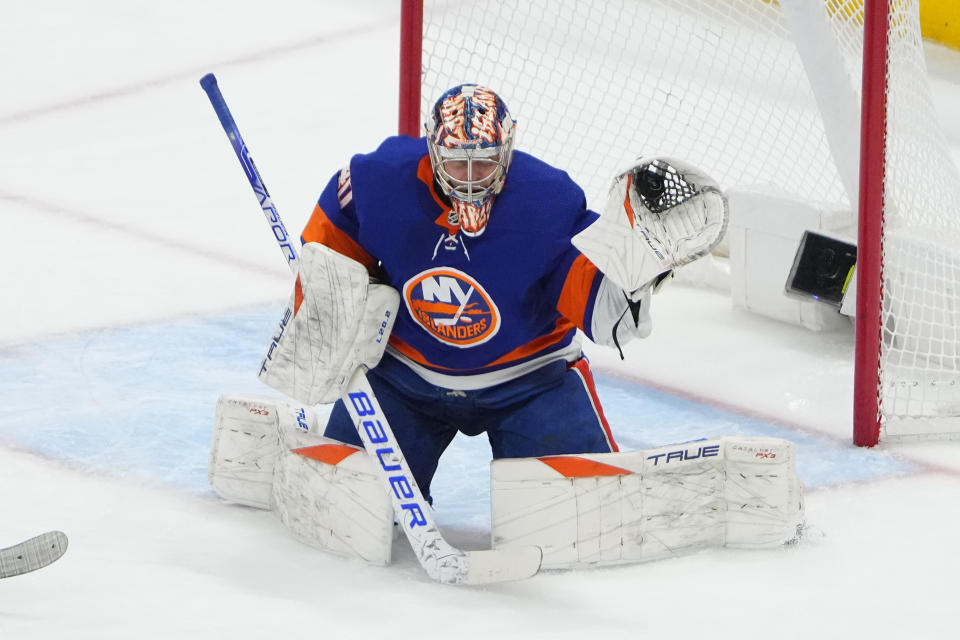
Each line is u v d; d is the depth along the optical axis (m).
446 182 10.61
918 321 15.58
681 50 25.34
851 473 13.79
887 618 10.56
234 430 12.35
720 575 11.23
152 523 11.99
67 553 11.20
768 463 11.48
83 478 12.93
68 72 29.69
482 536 12.21
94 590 10.50
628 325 10.74
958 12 30.12
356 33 32.97
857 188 17.67
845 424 15.16
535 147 21.77
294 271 11.64
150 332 17.06
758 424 15.12
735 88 20.86
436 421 12.16
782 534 11.62
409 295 11.26
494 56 26.75
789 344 17.62
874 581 11.22
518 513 11.27
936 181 16.77
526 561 10.71
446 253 10.96
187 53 31.19
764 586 11.05
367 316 10.98
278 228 11.80
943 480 13.64
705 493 11.57
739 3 20.53
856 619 10.52
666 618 10.43
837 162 17.66
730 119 23.75
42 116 26.84
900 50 15.55
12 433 13.94
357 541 11.30
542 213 10.79
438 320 11.25
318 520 11.51
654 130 23.36
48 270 19.09
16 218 21.20
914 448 14.52
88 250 19.98
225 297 18.42
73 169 23.86
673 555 11.57
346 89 29.03
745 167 20.33
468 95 10.54
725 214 9.94
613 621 10.34
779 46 20.42
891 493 13.26
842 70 17.05
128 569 10.91
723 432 14.86
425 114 17.48
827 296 17.22
